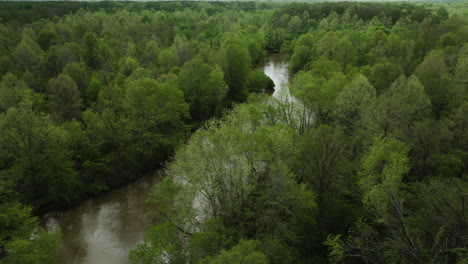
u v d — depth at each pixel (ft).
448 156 120.37
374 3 621.31
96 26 491.72
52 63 301.22
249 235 121.39
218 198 125.49
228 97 299.17
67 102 228.22
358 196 124.57
